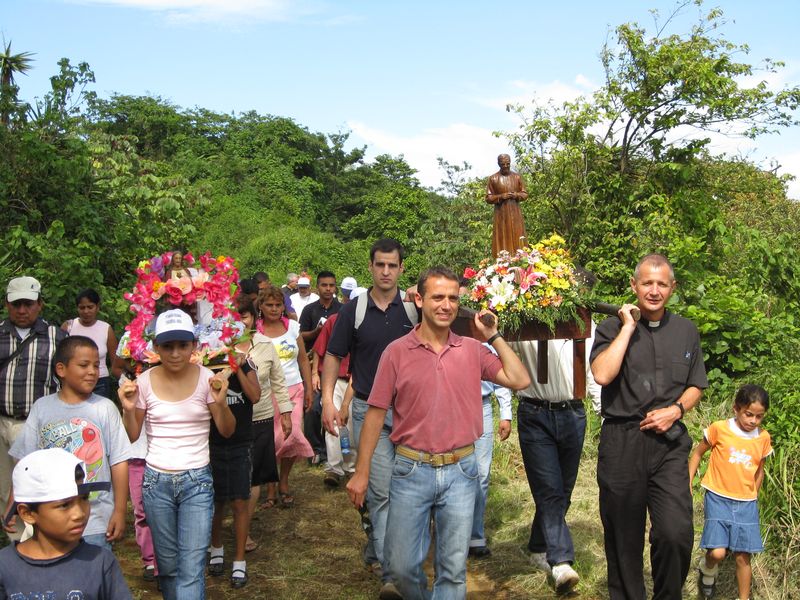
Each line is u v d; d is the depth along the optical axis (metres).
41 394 5.50
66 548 2.83
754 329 8.73
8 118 10.89
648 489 4.27
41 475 2.73
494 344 4.00
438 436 3.87
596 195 14.14
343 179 50.59
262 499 7.44
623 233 13.66
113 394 9.24
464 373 3.92
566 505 5.46
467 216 17.78
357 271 32.19
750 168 15.03
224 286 5.03
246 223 35.41
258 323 7.14
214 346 4.95
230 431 4.50
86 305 7.12
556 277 4.86
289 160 46.91
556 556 5.16
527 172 14.34
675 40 13.77
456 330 4.80
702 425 7.56
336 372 5.35
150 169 17.70
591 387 5.49
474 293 4.98
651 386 4.25
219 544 5.68
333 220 47.69
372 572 5.70
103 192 11.84
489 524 6.48
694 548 5.64
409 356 3.92
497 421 9.05
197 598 4.25
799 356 8.54
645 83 13.77
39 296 5.55
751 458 4.82
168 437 4.37
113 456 4.10
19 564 2.78
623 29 13.63
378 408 3.95
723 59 13.56
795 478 5.52
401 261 5.31
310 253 31.97
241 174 43.16
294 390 7.09
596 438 8.30
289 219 39.81
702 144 13.90
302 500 7.38
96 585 2.82
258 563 5.88
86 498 2.82
